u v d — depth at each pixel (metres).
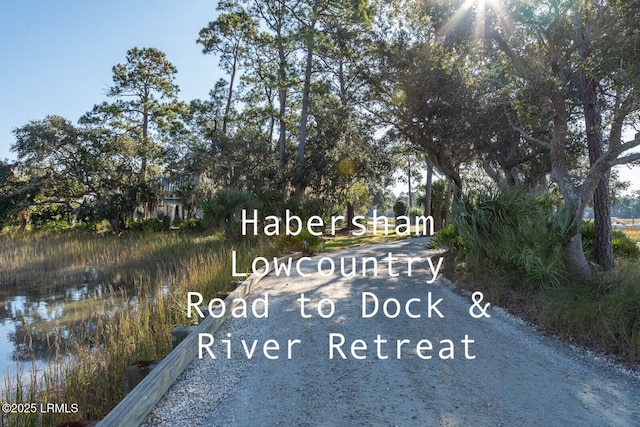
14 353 6.67
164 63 36.00
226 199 17.67
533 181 19.45
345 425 3.50
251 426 3.52
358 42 17.97
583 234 11.67
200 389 4.26
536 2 8.44
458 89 14.05
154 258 16.44
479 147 15.85
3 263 14.66
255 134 31.88
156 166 34.31
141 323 6.77
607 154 8.16
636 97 6.98
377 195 45.94
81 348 5.88
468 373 4.59
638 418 3.60
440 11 9.46
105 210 27.39
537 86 8.66
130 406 3.44
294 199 24.94
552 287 7.44
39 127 27.20
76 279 13.42
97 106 33.81
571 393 4.09
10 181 27.98
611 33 7.47
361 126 20.14
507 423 3.51
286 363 4.94
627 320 5.35
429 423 3.52
